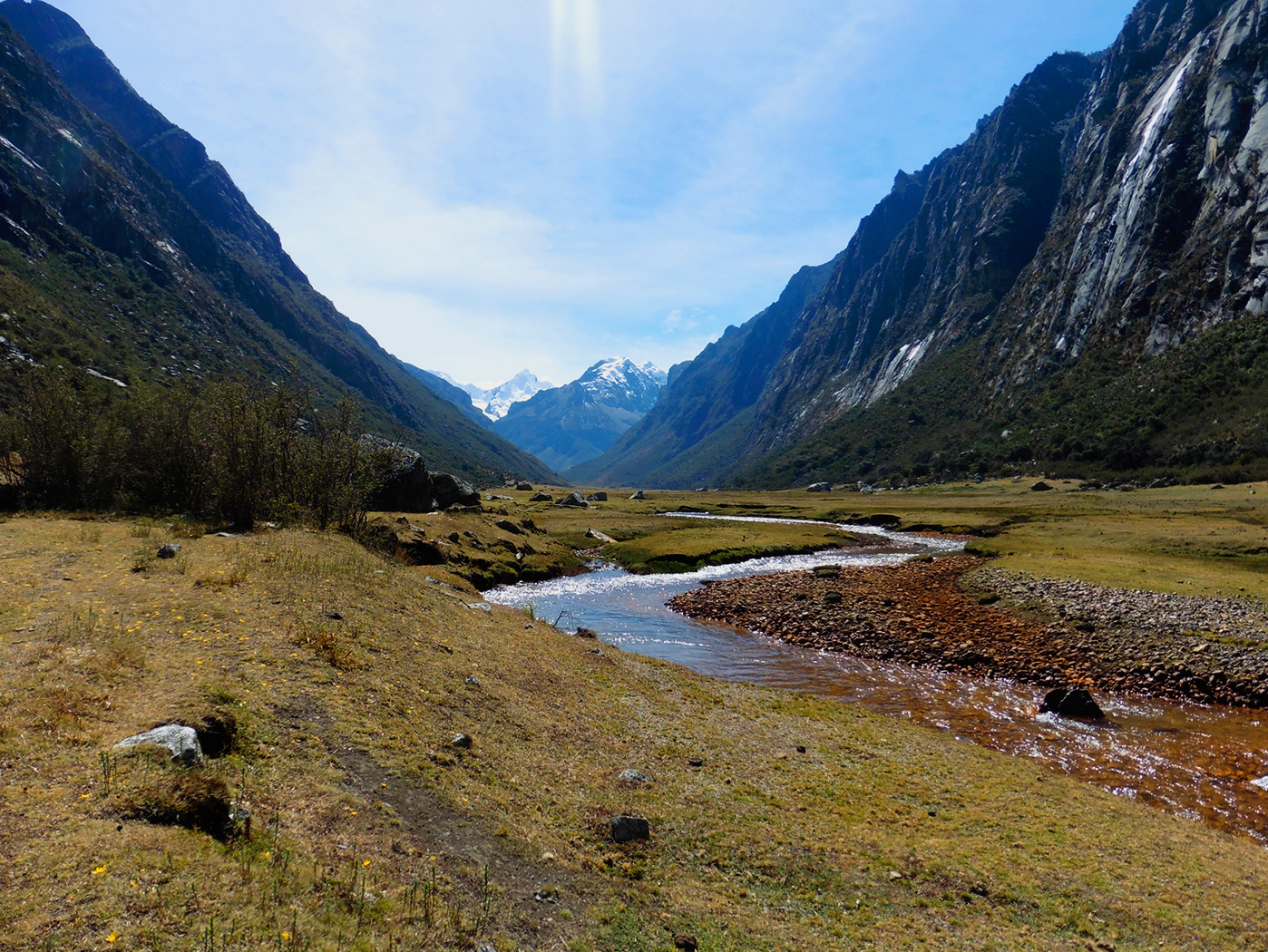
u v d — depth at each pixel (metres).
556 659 20.78
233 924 5.98
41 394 33.53
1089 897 10.50
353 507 32.41
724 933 8.51
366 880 7.44
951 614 35.97
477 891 8.05
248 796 8.20
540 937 7.61
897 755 16.89
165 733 8.42
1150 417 140.12
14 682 9.38
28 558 18.56
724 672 27.28
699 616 38.72
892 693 24.62
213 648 12.53
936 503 115.12
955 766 16.41
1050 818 13.51
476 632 20.75
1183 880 11.21
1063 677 26.16
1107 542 56.62
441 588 26.41
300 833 7.84
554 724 14.73
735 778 14.03
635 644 31.88
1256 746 19.45
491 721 13.61
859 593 41.59
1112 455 137.88
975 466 177.25
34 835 6.29
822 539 70.88
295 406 33.34
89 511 31.16
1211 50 198.38
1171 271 174.88
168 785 7.49
